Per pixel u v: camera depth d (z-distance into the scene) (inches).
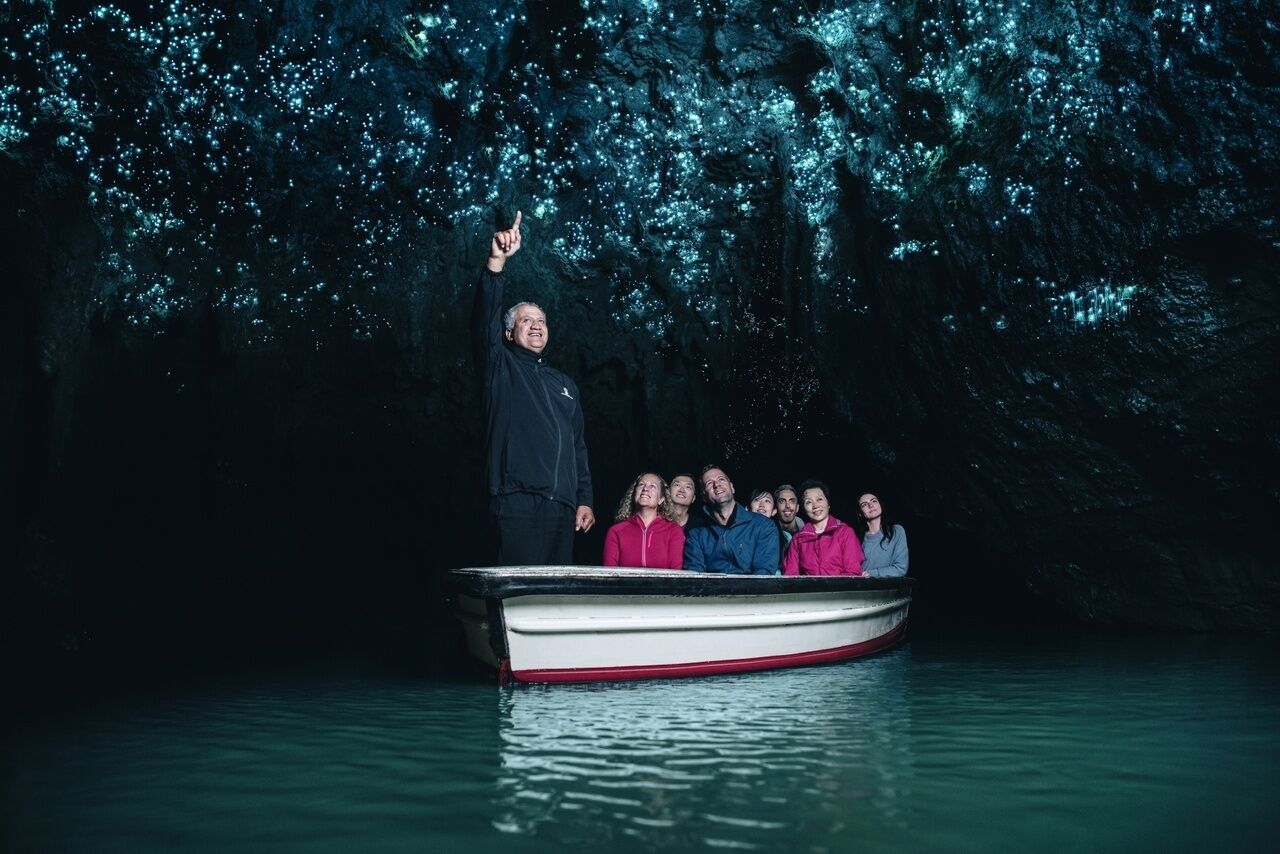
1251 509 344.2
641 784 95.7
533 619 157.6
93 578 356.8
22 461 327.9
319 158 403.9
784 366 457.4
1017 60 365.7
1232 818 85.2
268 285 412.2
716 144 437.1
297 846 76.7
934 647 277.0
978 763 107.0
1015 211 372.5
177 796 93.1
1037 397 381.1
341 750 114.8
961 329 394.0
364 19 380.8
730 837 77.7
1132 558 374.9
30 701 168.4
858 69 400.8
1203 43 326.6
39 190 326.3
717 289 476.4
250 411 418.0
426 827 81.2
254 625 406.0
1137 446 363.9
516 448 168.6
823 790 93.4
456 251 449.4
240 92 371.9
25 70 316.2
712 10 400.8
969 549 438.6
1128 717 143.3
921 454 417.4
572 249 466.0
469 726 129.3
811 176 430.0
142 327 375.6
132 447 379.9
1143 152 341.4
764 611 193.9
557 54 411.8
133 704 162.9
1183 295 341.7
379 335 442.3
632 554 205.9
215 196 385.1
